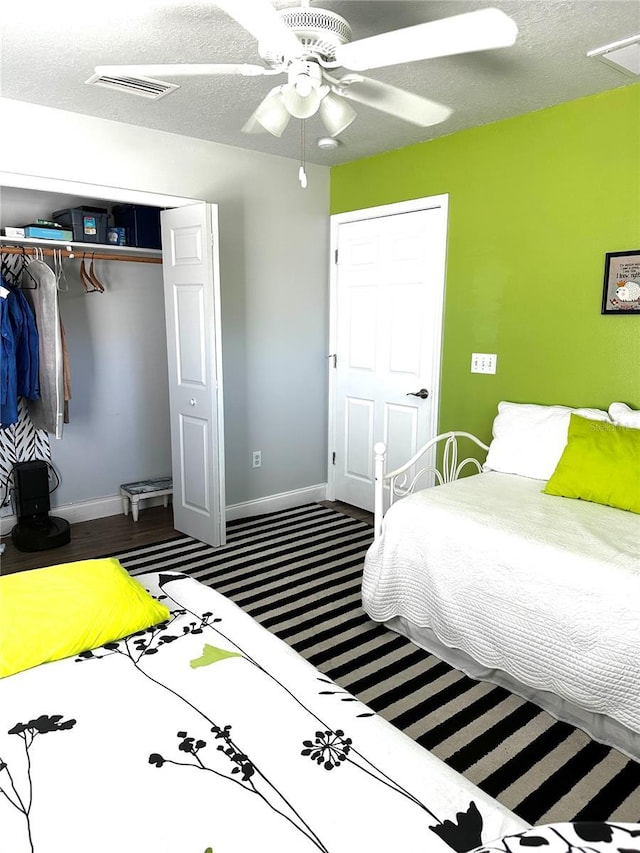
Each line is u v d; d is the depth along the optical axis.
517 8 1.95
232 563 3.35
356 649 2.52
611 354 2.81
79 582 1.59
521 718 2.08
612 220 2.74
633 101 2.61
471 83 2.59
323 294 4.27
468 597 2.25
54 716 1.25
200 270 3.29
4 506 3.71
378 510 2.67
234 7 1.38
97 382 4.00
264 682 1.37
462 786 1.10
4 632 1.41
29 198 3.59
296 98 1.78
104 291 3.95
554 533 2.16
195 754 1.14
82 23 2.04
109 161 3.16
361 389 4.11
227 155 3.60
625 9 1.95
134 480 4.27
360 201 3.94
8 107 2.83
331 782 1.08
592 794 1.74
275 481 4.23
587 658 1.92
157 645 1.52
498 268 3.21
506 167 3.10
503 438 3.02
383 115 2.98
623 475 2.42
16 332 3.39
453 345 3.49
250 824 0.99
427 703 2.17
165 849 0.94
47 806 1.02
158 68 1.78
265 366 4.03
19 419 3.73
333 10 1.97
